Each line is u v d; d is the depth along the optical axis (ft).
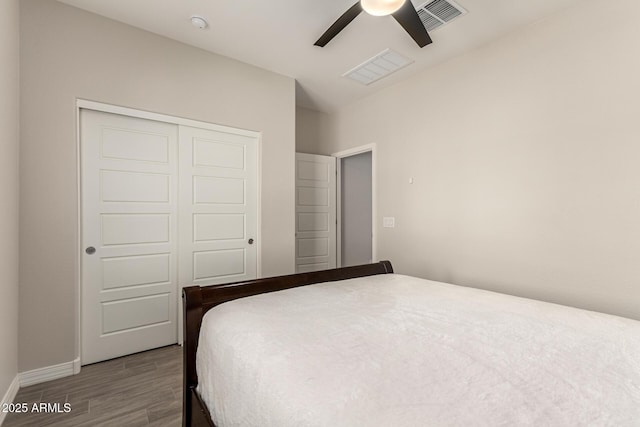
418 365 2.88
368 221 16.40
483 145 8.71
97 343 7.65
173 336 8.78
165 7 7.26
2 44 5.57
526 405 2.27
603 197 6.59
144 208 8.34
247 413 2.89
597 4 6.64
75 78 7.20
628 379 2.68
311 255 13.74
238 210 9.95
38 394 6.23
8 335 5.87
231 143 9.77
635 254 6.19
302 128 14.08
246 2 7.07
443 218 9.76
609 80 6.49
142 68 8.11
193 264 9.11
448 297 5.34
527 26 7.77
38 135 6.72
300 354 3.09
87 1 7.05
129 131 8.12
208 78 9.19
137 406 5.85
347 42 8.64
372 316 4.28
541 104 7.52
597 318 4.26
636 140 6.17
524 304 4.95
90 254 7.57
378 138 12.13
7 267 5.80
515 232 8.01
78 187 7.25
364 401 2.32
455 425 2.05
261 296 5.28
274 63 9.89
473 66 8.94
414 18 5.95
